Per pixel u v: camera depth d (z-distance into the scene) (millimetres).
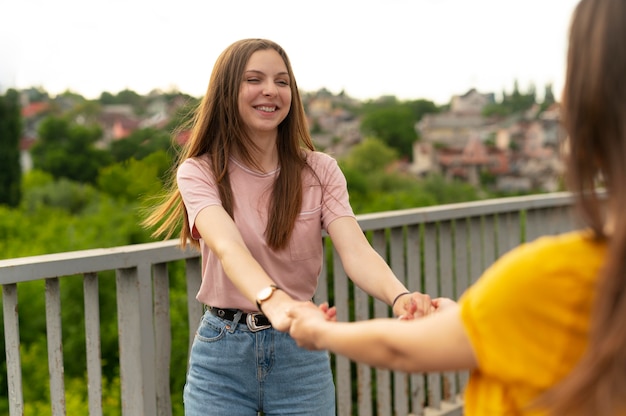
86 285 2275
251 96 1962
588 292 999
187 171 1990
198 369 2033
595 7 1008
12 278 2043
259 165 2021
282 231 1979
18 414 2119
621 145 980
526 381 1031
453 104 44188
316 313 1354
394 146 40875
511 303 1023
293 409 2018
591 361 962
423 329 1117
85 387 5750
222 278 1973
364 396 3090
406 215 3100
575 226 1058
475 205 3457
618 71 982
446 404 3496
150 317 2389
